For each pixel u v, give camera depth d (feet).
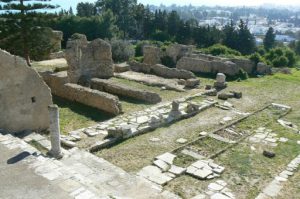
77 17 195.00
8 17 92.02
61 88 78.43
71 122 62.18
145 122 62.13
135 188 39.70
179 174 44.78
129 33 261.85
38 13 95.30
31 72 52.26
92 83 87.35
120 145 53.06
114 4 257.96
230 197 40.16
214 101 76.69
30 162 38.83
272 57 148.25
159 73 106.32
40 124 55.16
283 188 42.39
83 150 49.29
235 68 104.73
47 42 105.29
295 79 103.50
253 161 49.42
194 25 252.42
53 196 32.53
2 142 43.57
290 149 53.67
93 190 35.35
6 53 49.01
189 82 90.53
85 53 91.25
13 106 51.11
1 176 35.65
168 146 53.16
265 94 85.56
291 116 70.23
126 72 106.42
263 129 61.87
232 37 227.40
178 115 64.80
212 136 57.31
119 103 67.26
